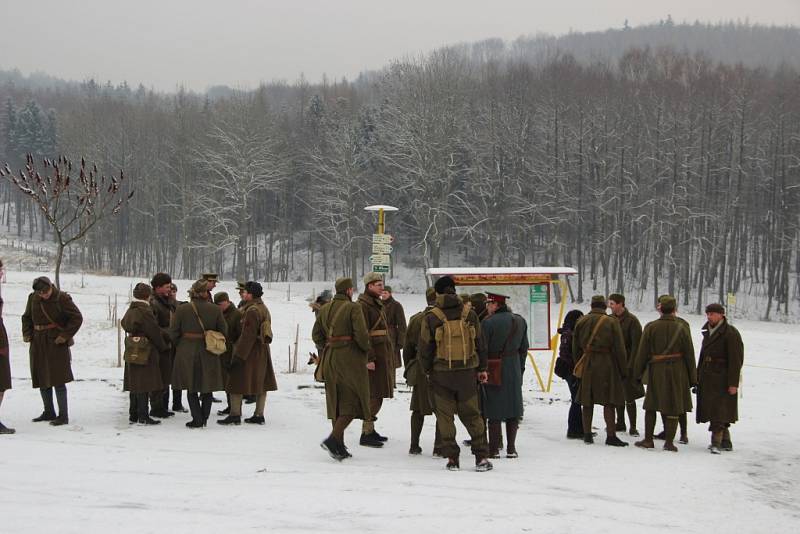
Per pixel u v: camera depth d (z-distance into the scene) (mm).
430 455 10117
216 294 12539
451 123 63562
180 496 7242
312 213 78562
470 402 9000
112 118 90188
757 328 46844
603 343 11133
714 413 10867
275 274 83938
